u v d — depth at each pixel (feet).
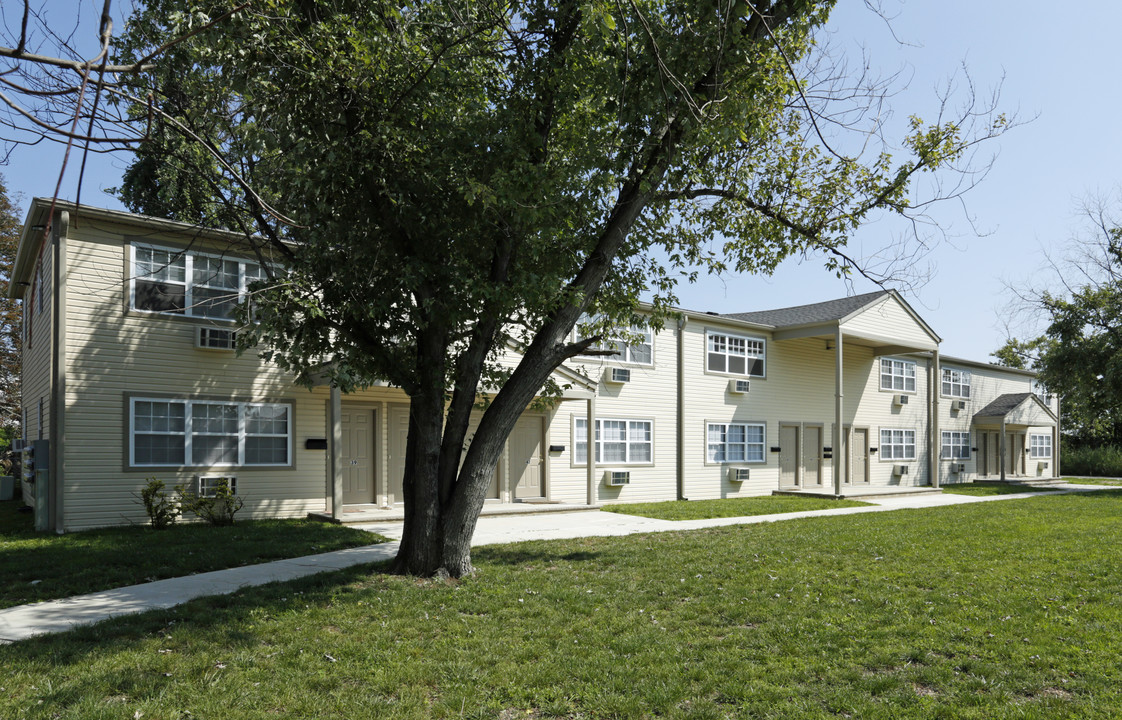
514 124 26.86
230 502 41.45
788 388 77.87
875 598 24.54
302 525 41.52
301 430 46.68
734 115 26.66
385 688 16.16
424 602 23.63
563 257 29.01
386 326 30.07
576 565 30.76
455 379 29.07
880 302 77.00
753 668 17.52
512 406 28.76
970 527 44.04
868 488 78.33
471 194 23.77
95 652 18.01
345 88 24.85
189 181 30.91
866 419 87.04
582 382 56.03
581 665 17.65
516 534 41.01
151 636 19.60
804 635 20.18
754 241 36.35
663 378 66.49
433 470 28.43
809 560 32.01
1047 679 17.06
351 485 48.19
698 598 24.76
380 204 25.89
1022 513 53.52
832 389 82.84
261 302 25.20
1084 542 37.42
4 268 94.07
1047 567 30.27
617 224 29.07
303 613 22.07
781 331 75.66
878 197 32.27
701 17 25.11
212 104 25.77
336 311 26.99
